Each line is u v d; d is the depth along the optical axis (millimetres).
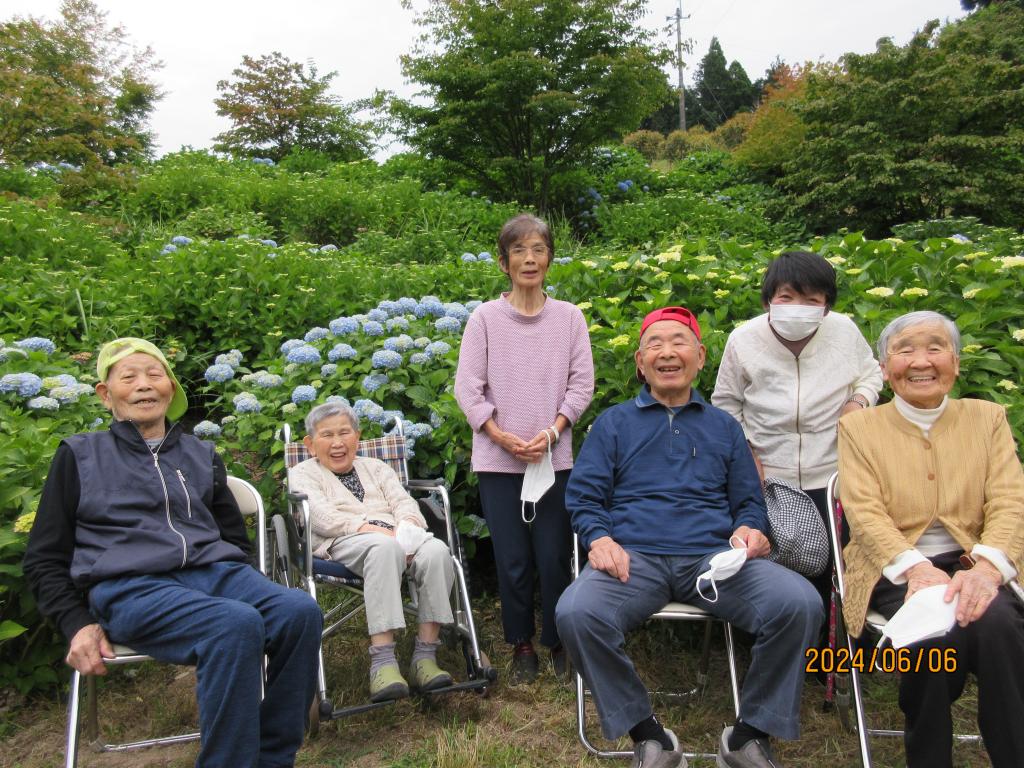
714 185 16562
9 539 2930
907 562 2613
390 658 2955
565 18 13445
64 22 17891
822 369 3172
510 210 12469
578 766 2791
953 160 12469
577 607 2701
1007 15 23406
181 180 11266
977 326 3967
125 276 6539
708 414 3154
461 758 2752
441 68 13469
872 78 12602
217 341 6121
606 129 13906
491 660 3510
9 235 7016
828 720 3061
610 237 12336
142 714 3105
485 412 3264
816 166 13375
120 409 2891
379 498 3467
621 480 3127
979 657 2387
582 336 3432
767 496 3115
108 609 2594
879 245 4684
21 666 3123
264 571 2930
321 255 7660
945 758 2426
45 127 10867
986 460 2799
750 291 4500
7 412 3664
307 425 3480
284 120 20125
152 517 2764
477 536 3885
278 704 2590
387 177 14633
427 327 4730
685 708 3143
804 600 2631
